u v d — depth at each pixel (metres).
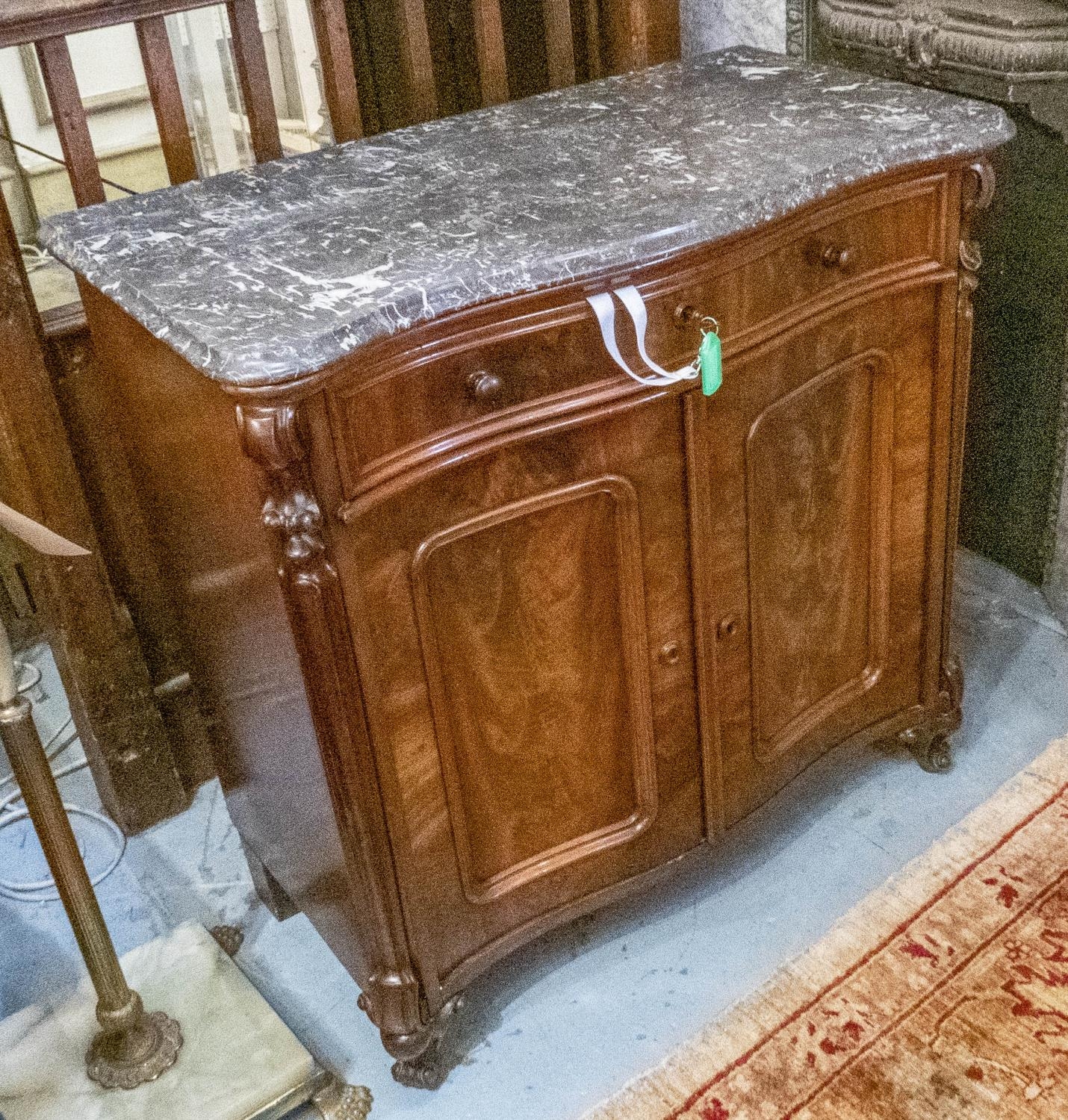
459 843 1.54
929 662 1.91
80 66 3.86
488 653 1.47
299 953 1.86
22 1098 1.57
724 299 1.41
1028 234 2.05
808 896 1.85
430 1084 1.63
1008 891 1.82
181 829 2.10
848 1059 1.62
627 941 1.81
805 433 1.60
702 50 2.28
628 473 1.45
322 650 1.31
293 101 3.76
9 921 1.96
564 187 1.46
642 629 1.55
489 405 1.33
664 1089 1.61
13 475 1.79
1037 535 2.30
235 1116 1.54
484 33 1.89
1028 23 1.81
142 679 2.00
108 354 1.55
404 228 1.39
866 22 2.01
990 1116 1.54
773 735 1.78
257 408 1.17
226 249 1.39
